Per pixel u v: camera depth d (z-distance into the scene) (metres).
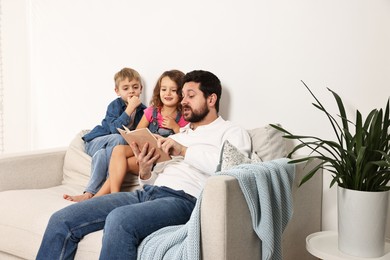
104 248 1.77
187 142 2.27
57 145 3.43
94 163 2.53
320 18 2.30
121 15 3.00
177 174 2.17
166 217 1.88
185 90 2.32
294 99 2.40
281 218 1.82
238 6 2.53
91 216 1.95
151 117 2.62
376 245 1.86
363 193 1.85
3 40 3.60
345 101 2.27
